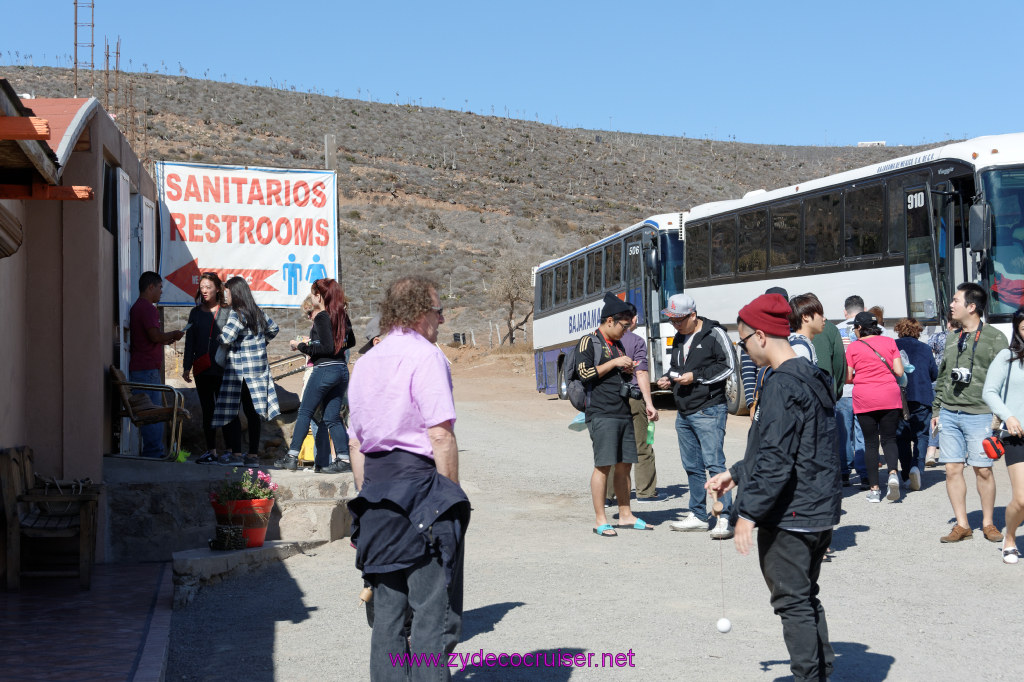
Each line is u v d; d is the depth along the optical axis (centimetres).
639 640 615
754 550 881
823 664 473
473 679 551
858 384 1103
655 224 2288
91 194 707
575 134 14538
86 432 913
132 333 1107
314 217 1486
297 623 687
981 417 873
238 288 1041
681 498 1196
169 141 9831
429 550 430
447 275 7412
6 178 697
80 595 777
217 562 811
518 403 2788
